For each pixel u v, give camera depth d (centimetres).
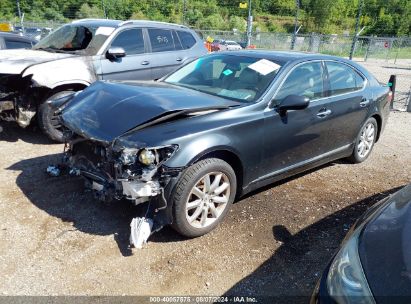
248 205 418
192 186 329
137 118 330
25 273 297
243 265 322
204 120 345
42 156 519
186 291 291
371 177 527
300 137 422
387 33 3519
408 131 802
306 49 2705
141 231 320
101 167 336
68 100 411
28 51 648
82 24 695
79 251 324
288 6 3406
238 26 2958
